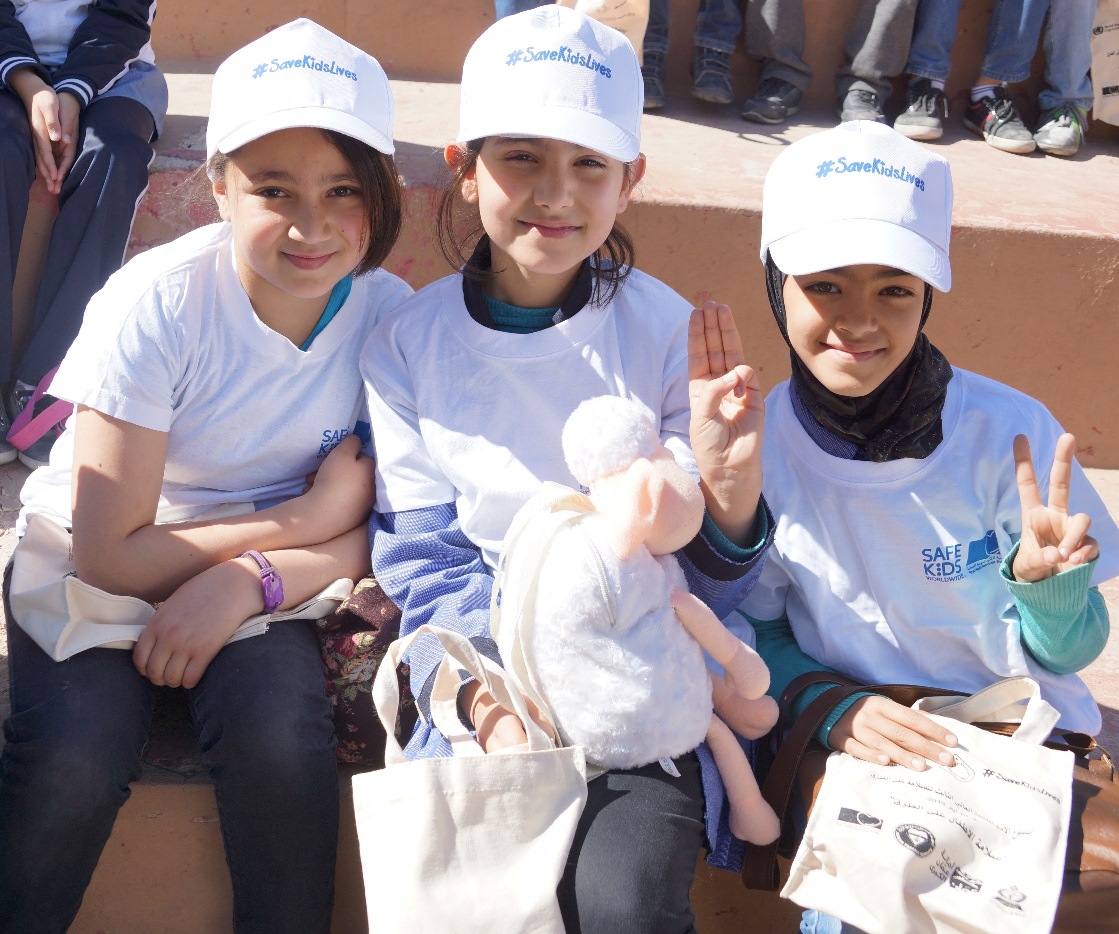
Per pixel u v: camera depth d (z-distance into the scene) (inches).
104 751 59.0
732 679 57.4
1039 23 132.3
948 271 61.2
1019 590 59.7
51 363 98.0
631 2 118.3
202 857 66.6
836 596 65.8
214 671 62.7
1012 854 54.1
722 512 61.2
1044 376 111.0
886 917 53.4
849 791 57.1
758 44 134.8
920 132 133.4
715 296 107.9
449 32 141.3
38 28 105.3
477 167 64.6
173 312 64.9
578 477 56.8
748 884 62.5
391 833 54.7
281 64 63.0
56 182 99.4
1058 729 63.5
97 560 64.6
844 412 64.9
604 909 52.9
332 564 68.3
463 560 67.5
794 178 62.9
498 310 68.2
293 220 62.9
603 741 55.1
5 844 58.4
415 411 69.7
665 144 123.4
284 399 69.4
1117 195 119.4
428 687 61.5
